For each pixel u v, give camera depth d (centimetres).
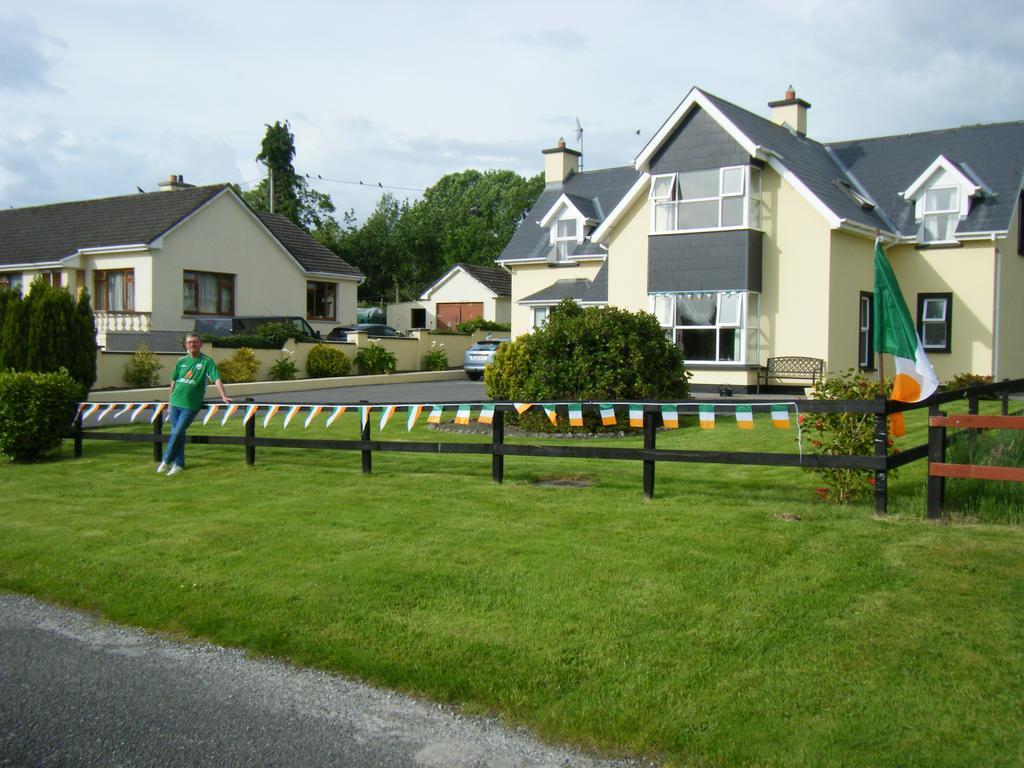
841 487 820
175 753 421
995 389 1038
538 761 411
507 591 612
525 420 1425
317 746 427
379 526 798
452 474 1043
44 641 573
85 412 1311
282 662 531
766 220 2162
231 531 800
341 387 2552
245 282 3183
